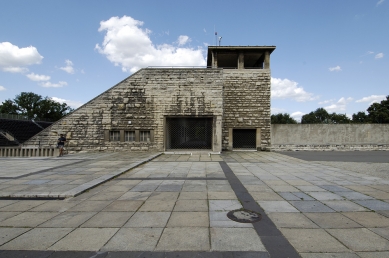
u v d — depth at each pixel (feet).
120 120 57.52
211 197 18.98
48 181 24.21
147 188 21.94
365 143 68.39
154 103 57.26
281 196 19.17
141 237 12.07
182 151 55.72
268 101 66.28
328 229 12.92
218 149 55.67
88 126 57.93
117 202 17.81
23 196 18.97
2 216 15.06
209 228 13.08
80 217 14.84
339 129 68.49
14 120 133.49
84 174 27.89
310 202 17.57
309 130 68.03
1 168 32.89
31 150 50.57
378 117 159.94
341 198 18.57
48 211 15.96
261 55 71.51
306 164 37.99
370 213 15.33
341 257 10.14
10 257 10.28
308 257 10.14
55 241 11.71
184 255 10.39
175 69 57.31
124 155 49.14
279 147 66.23
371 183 23.73
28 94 217.56
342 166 35.60
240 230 12.81
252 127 66.13
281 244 11.28
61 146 50.21
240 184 23.39
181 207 16.60
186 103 56.90
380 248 10.88
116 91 57.77
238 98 66.54
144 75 57.57
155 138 57.11
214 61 67.46
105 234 12.43
